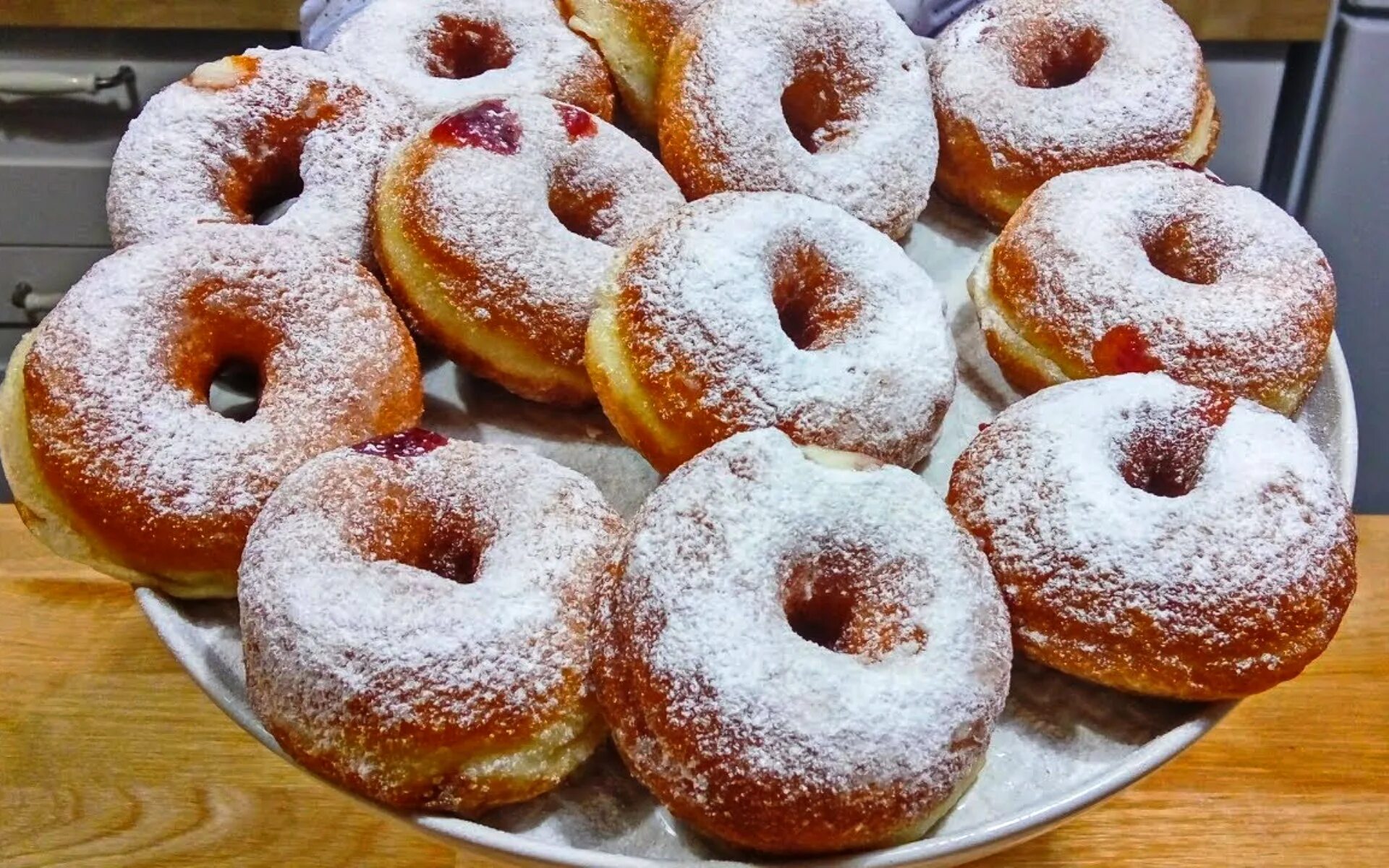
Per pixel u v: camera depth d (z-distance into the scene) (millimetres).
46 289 626
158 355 315
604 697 268
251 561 279
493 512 296
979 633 271
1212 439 309
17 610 391
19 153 583
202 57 571
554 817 268
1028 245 364
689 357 322
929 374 334
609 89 417
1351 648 385
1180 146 404
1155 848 344
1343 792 354
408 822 263
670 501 281
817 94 407
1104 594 287
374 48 406
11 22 545
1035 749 286
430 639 263
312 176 372
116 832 346
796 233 349
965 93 412
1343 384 352
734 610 263
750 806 249
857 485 287
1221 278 357
